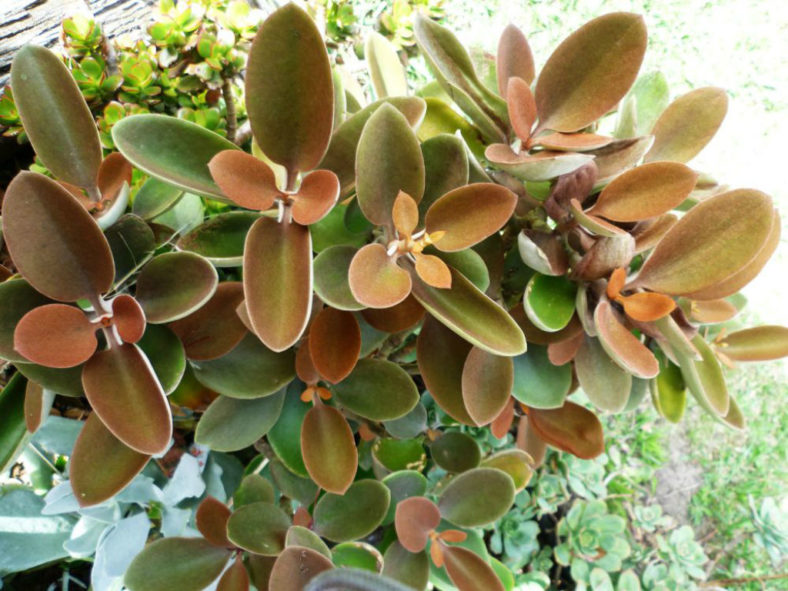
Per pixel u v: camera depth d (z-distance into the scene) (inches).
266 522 16.4
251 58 12.1
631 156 14.7
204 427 15.6
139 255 14.6
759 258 15.7
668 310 14.1
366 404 16.5
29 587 20.3
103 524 18.1
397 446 20.2
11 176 26.7
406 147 13.4
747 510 40.2
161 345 13.9
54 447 17.6
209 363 15.7
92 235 12.2
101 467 13.4
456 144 14.1
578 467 30.9
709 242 14.4
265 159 15.8
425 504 17.3
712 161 60.1
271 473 19.1
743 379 47.4
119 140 12.6
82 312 12.6
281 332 11.8
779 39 66.6
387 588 11.4
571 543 29.3
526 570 30.0
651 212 14.3
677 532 33.3
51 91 13.3
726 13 66.7
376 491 17.3
